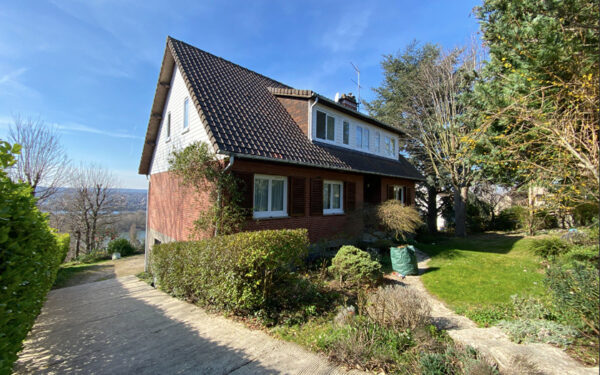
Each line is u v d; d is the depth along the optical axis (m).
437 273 8.03
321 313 5.11
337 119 11.91
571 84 4.93
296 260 5.57
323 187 10.56
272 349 3.77
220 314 5.19
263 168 8.40
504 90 7.05
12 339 2.57
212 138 7.02
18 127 16.27
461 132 15.76
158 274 7.70
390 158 15.94
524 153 6.23
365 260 6.59
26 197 2.99
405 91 20.77
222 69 11.12
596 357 3.02
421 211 22.17
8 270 2.53
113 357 3.67
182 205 9.79
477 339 3.79
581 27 5.46
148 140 12.81
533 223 14.63
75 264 16.39
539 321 3.92
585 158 3.92
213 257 5.17
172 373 3.24
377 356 3.33
